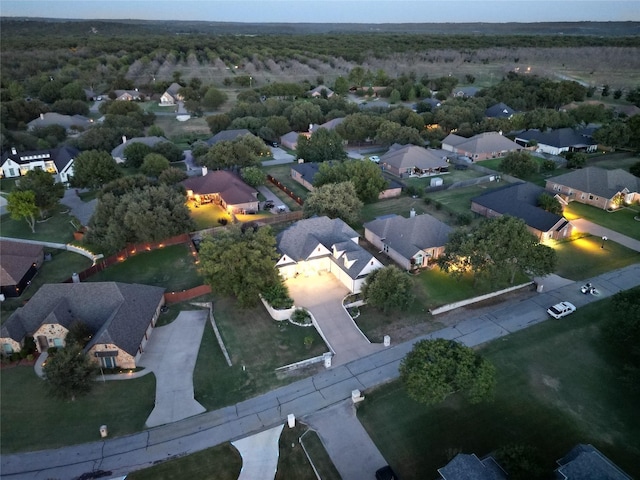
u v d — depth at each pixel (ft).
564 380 150.30
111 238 219.41
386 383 150.92
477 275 194.08
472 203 284.61
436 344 136.98
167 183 298.15
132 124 455.63
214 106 594.24
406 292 178.81
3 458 127.95
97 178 312.29
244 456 127.24
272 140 457.68
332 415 139.54
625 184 288.10
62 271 223.92
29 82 639.76
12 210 253.65
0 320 186.29
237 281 184.96
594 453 106.01
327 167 302.86
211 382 153.99
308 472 122.11
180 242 249.34
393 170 361.30
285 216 274.57
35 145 407.44
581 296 194.80
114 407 144.15
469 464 106.63
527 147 412.98
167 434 134.92
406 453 126.41
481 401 142.10
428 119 485.97
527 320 180.75
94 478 122.01
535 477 105.50
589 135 416.67
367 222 265.34
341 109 539.70
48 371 139.23
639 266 217.36
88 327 169.27
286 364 161.07
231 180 304.30
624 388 146.41
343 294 198.18
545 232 239.71
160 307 192.65
